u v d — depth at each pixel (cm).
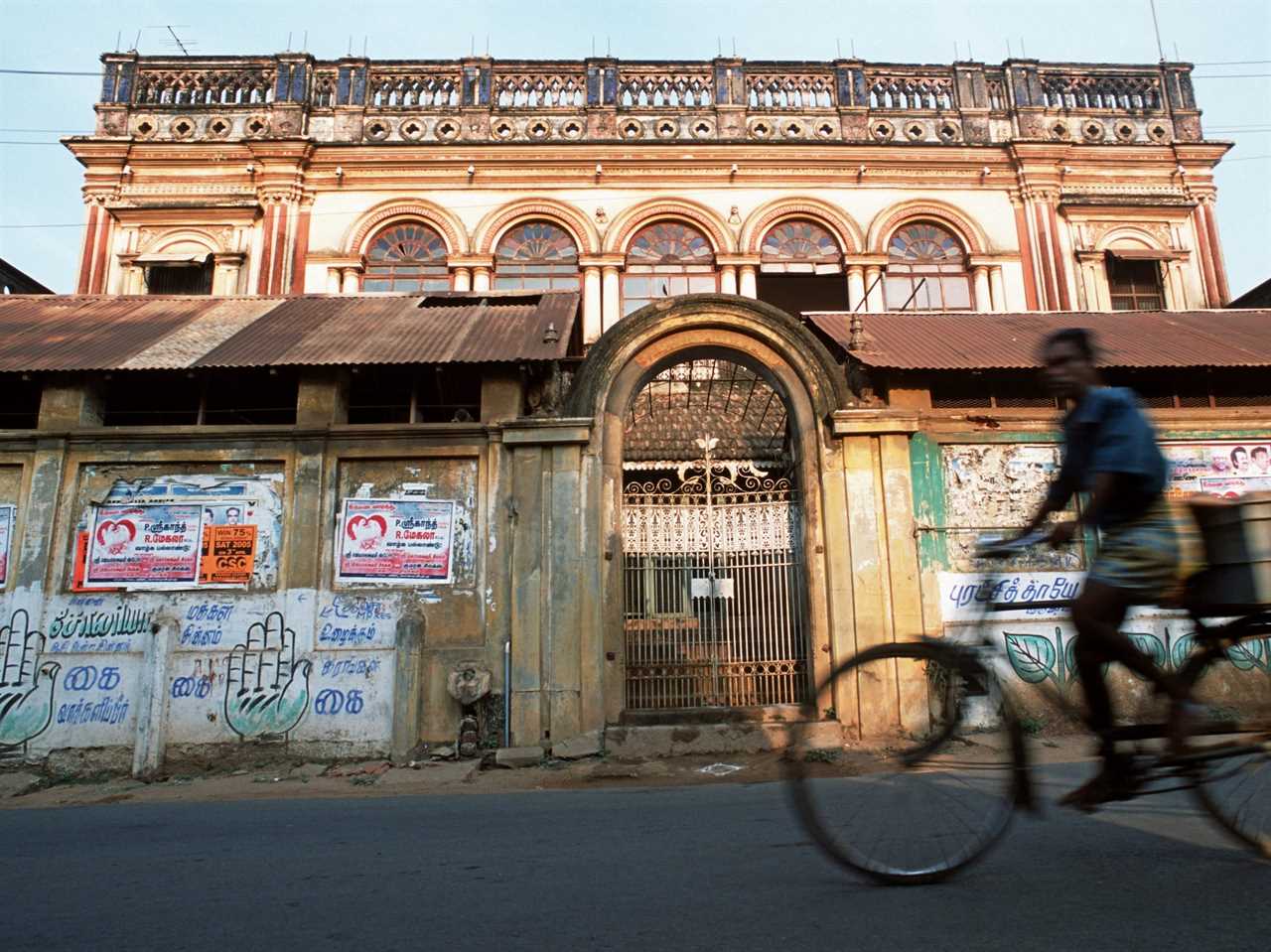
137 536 1038
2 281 1653
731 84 1864
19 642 1002
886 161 1811
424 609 1030
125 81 1828
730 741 1000
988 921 327
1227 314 1410
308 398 1075
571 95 1875
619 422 1126
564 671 1007
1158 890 363
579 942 324
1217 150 1834
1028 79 1888
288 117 1802
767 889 386
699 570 1127
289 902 401
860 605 1056
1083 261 1786
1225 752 371
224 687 999
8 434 1048
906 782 392
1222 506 376
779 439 1534
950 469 1125
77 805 834
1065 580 1099
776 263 1795
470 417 1127
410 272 1772
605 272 1756
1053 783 687
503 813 666
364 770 944
